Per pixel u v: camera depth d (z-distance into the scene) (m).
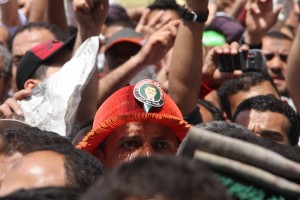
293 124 8.86
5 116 7.38
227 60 9.45
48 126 7.16
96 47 7.53
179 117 7.04
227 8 14.45
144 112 6.84
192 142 4.36
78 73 7.36
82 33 8.50
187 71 8.08
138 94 6.93
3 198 4.37
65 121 7.21
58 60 8.98
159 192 3.59
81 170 4.79
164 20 11.33
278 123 8.80
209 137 4.35
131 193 3.60
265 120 8.80
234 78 9.49
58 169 4.77
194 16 8.04
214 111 9.41
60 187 4.52
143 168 3.68
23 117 7.34
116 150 6.82
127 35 10.45
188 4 8.09
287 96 12.19
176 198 3.58
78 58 7.52
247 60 9.80
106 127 6.80
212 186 3.63
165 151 6.84
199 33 8.09
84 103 8.41
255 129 8.80
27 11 12.76
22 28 10.56
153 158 3.74
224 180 4.39
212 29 11.88
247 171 4.36
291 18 14.50
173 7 11.48
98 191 3.70
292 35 14.27
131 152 6.79
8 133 5.95
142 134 6.79
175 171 3.65
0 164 5.87
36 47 9.07
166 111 6.92
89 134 6.85
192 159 4.42
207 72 9.48
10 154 5.86
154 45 9.38
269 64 12.52
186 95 8.12
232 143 4.35
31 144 5.87
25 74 8.98
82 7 8.36
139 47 10.39
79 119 8.41
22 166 4.81
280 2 14.95
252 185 4.40
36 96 7.44
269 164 4.38
